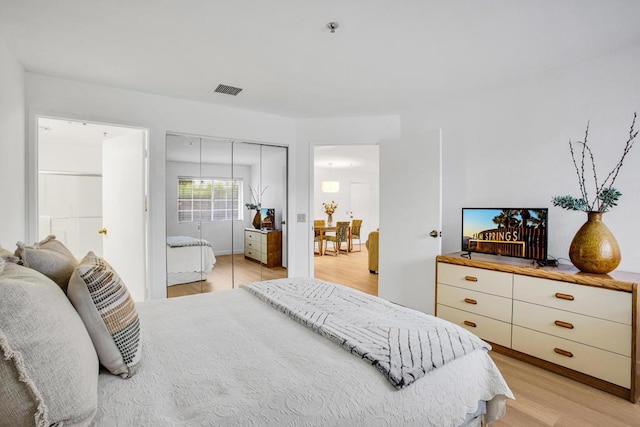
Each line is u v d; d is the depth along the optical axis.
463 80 2.98
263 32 2.17
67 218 5.12
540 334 2.31
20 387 0.74
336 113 4.03
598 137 2.49
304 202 4.26
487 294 2.61
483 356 1.40
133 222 3.47
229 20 2.03
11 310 0.77
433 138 3.27
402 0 1.82
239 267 3.95
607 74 2.44
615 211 2.40
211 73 2.84
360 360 1.18
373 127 4.14
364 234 9.80
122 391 0.99
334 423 0.92
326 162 7.83
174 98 3.46
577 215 2.59
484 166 3.22
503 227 2.71
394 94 3.36
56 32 2.16
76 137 4.59
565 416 1.79
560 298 2.21
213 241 3.79
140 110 3.28
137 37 2.23
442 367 1.21
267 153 4.12
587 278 2.09
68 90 2.94
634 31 2.14
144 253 3.34
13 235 2.44
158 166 3.38
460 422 1.20
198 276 3.70
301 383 1.03
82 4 1.85
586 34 2.18
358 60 2.59
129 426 0.84
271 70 2.78
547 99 2.78
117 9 1.91
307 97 3.45
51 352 0.80
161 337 1.39
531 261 2.68
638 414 1.81
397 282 3.58
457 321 2.81
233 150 3.90
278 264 4.18
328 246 8.95
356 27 2.11
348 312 1.64
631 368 1.92
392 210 3.62
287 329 1.48
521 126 2.94
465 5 1.86
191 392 0.98
